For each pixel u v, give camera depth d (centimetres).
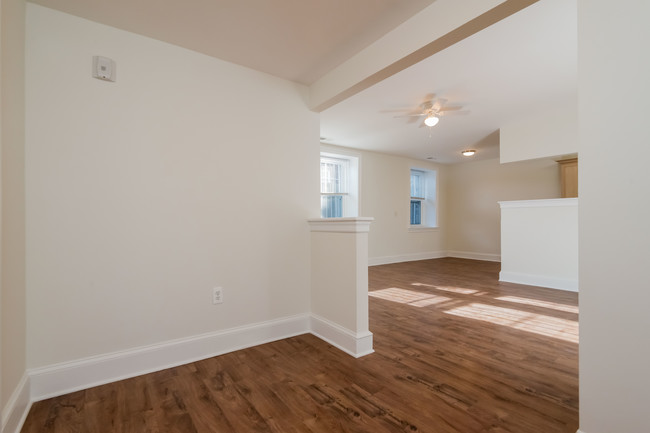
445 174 770
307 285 265
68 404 157
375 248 632
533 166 625
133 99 191
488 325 272
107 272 182
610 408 112
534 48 235
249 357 212
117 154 185
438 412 149
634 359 107
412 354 215
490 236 696
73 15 174
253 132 238
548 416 146
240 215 231
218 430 138
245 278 232
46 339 165
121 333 185
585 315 117
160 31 191
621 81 108
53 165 167
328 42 204
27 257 160
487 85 302
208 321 216
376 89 313
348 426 140
